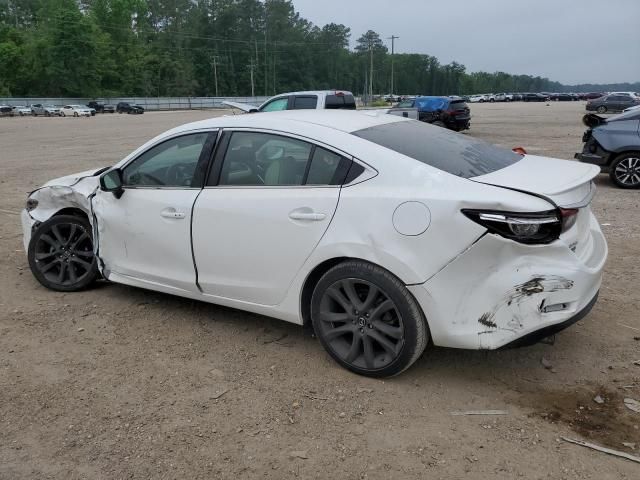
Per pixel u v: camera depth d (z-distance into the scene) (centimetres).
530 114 4341
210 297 413
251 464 278
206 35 13012
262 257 373
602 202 890
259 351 392
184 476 270
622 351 380
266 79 13675
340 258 346
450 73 17912
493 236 298
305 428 305
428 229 310
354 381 350
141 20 12356
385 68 15662
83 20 9638
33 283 529
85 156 1712
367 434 299
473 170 339
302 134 366
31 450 290
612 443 288
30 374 363
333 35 14475
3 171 1358
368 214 328
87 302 480
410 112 2345
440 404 325
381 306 334
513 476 266
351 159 345
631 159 1002
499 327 305
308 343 403
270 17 13738
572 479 263
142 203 429
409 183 325
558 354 378
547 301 301
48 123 4381
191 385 349
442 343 323
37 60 9519
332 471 272
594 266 332
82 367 372
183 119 4894
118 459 282
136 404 329
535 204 297
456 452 283
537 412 315
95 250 471
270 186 373
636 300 466
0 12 11956
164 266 429
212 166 400
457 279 309
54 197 493
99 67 10094
